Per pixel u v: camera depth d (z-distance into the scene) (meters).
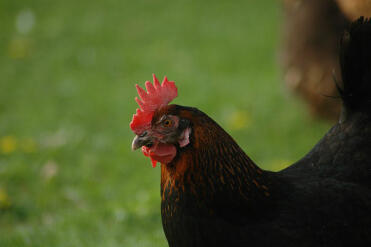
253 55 15.52
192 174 4.26
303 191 4.59
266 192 4.43
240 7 19.67
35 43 16.92
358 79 5.03
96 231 7.28
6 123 11.76
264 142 10.59
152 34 17.59
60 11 19.70
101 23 18.52
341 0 7.20
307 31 9.81
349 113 5.20
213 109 11.96
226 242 4.30
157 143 4.33
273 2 19.81
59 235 7.12
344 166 4.93
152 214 7.71
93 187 9.09
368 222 4.53
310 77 10.01
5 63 15.47
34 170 9.63
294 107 11.94
